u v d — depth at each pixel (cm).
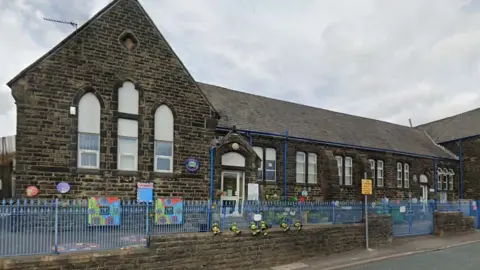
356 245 1577
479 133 3303
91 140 1416
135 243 1062
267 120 2355
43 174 1315
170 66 1609
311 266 1282
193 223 1179
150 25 1573
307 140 2364
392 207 1903
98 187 1406
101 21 1459
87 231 986
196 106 1662
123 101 1491
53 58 1359
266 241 1273
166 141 1575
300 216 1427
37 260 878
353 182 2652
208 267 1134
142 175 1498
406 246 1688
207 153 1673
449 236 2052
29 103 1309
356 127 3047
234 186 1803
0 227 880
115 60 1477
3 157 1574
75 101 1385
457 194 3384
